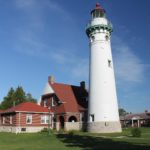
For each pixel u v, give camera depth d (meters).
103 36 47.41
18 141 33.81
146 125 81.19
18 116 47.50
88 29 48.44
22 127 47.47
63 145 28.06
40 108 50.75
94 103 45.53
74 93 57.78
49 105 55.44
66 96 55.25
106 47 47.28
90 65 47.62
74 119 53.28
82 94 59.12
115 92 46.91
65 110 51.53
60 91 55.62
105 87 45.44
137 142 28.70
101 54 46.69
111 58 47.84
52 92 55.31
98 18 47.81
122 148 24.02
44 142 31.64
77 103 55.41
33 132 47.09
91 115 45.91
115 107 46.00
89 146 26.52
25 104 49.97
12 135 41.06
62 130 47.91
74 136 36.56
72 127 51.78
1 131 50.78
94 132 44.66
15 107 49.97
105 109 44.78
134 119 84.31
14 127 47.47
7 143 32.06
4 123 50.94
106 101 45.00
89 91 47.06
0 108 76.81
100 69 46.09
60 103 53.44
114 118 45.28
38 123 49.44
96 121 44.88
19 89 82.19
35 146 27.86
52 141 32.19
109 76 46.25
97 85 45.72
